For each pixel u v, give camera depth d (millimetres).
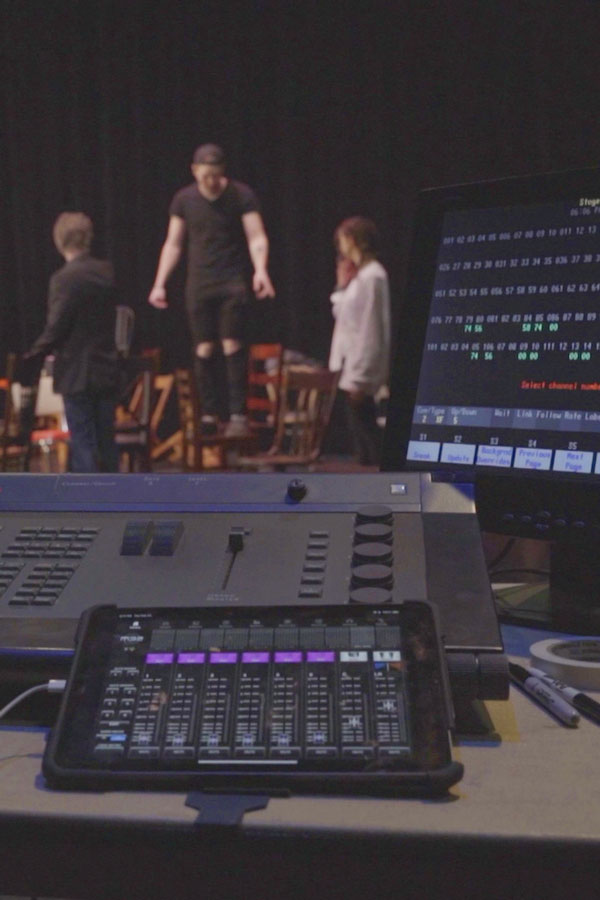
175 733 634
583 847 546
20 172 8125
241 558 821
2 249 8305
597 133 6836
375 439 4930
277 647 675
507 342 1026
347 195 7484
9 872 608
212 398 7105
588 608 963
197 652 676
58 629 753
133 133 7863
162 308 7758
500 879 561
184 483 913
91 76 7879
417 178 7301
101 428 4578
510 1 6910
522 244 1032
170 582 796
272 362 6566
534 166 7000
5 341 8391
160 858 592
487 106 7062
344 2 7289
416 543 829
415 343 1072
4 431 5008
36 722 747
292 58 7445
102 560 831
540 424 996
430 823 566
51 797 612
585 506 956
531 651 854
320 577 785
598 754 668
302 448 5684
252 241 7004
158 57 7707
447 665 697
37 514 901
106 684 665
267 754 618
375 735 622
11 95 8039
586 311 989
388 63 7250
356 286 4812
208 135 7707
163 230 7910
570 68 6836
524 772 640
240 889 584
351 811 585
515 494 995
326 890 577
